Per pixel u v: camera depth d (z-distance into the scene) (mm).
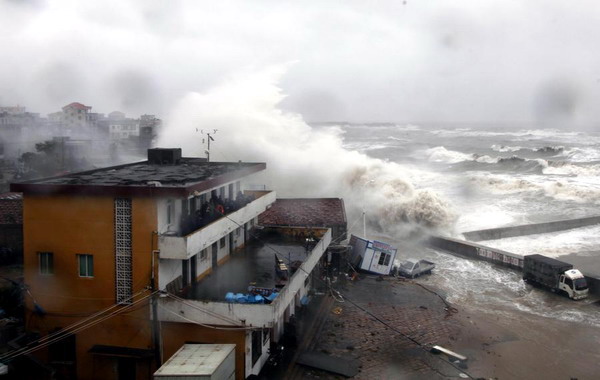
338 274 36500
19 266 32625
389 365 23125
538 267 34500
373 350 24656
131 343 20766
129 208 20328
